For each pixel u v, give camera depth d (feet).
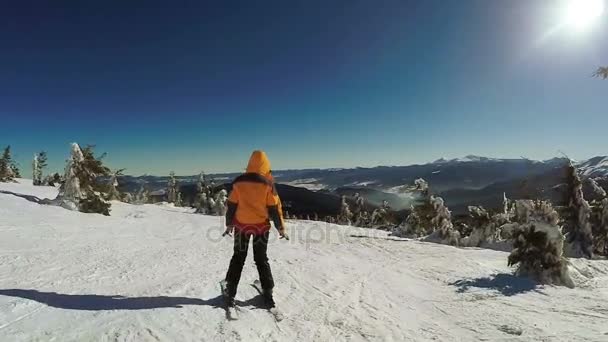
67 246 28.09
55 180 144.97
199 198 106.63
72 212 53.06
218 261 26.76
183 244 34.91
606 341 17.02
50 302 14.76
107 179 65.10
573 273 33.53
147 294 16.89
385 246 48.85
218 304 16.52
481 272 34.12
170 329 13.61
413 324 18.93
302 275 25.95
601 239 69.56
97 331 12.69
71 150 60.85
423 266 36.09
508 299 25.50
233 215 16.65
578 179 66.64
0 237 28.58
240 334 14.23
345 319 18.20
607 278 34.47
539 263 31.99
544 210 33.24
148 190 162.61
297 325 16.43
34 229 34.30
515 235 33.35
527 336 17.75
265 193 16.60
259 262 17.10
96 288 17.31
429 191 78.33
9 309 13.61
